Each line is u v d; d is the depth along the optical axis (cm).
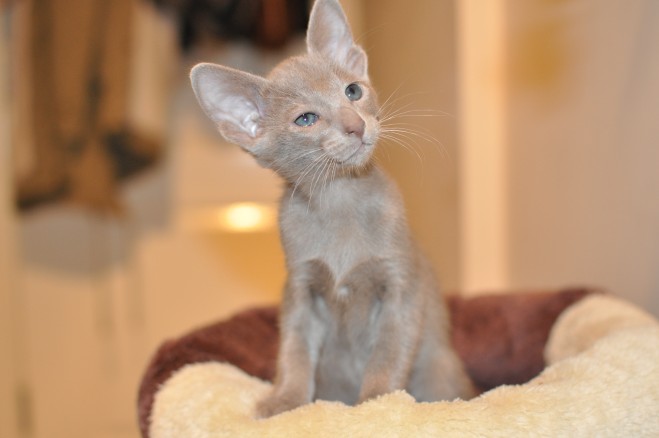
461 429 40
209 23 89
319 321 51
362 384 48
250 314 59
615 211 57
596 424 41
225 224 110
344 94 50
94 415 106
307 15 90
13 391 90
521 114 70
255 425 42
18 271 101
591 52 59
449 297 62
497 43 72
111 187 86
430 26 78
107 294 107
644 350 44
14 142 84
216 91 50
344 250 49
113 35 83
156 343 108
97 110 83
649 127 53
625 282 56
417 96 83
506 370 58
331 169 48
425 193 83
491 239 75
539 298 59
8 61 87
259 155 51
